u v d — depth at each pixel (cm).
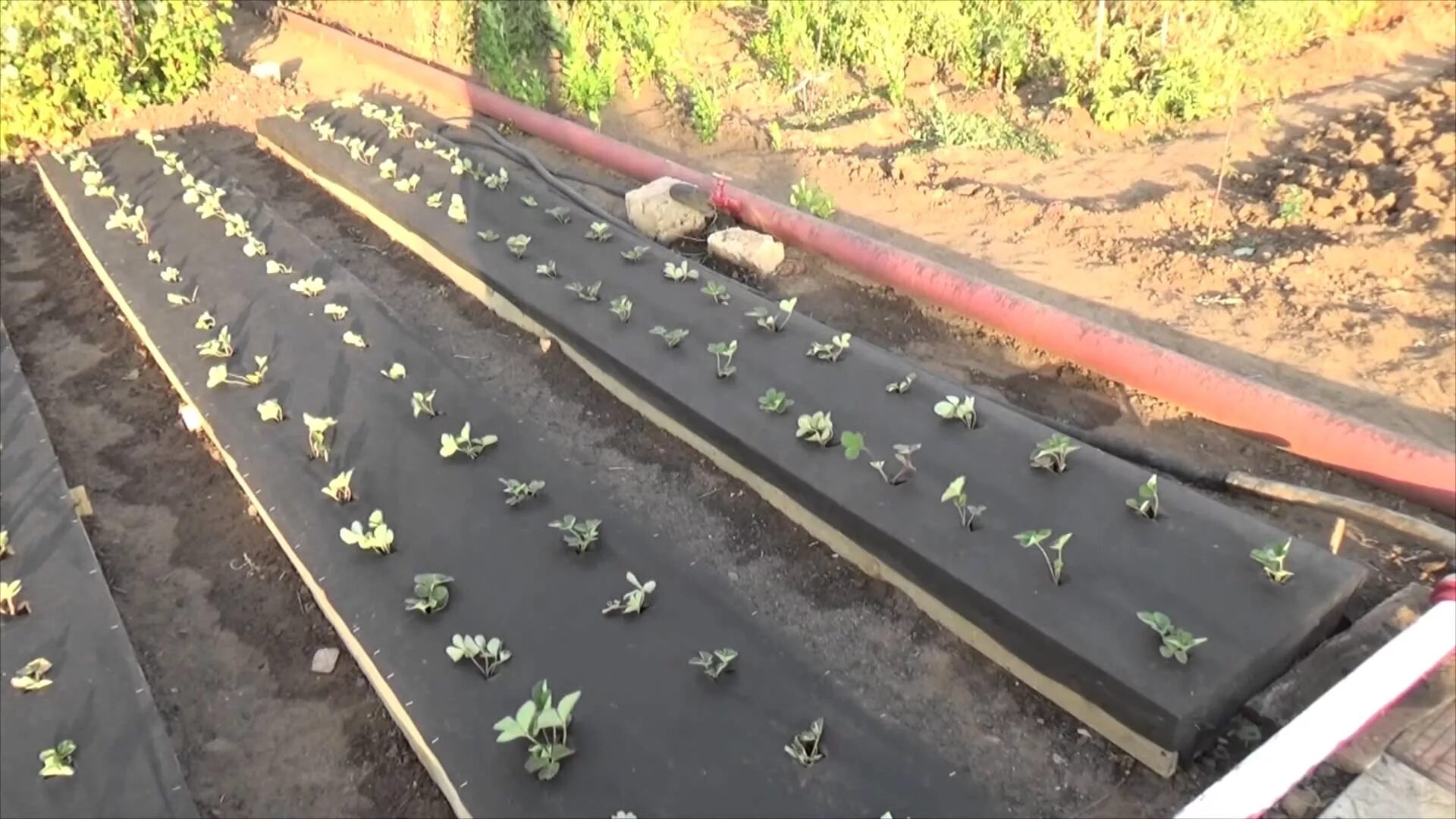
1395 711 307
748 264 625
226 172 846
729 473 467
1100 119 794
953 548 372
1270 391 438
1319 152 712
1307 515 405
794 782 298
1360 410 448
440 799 337
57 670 363
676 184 677
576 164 807
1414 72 847
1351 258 555
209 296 599
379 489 431
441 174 756
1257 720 322
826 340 508
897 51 926
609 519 409
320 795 342
